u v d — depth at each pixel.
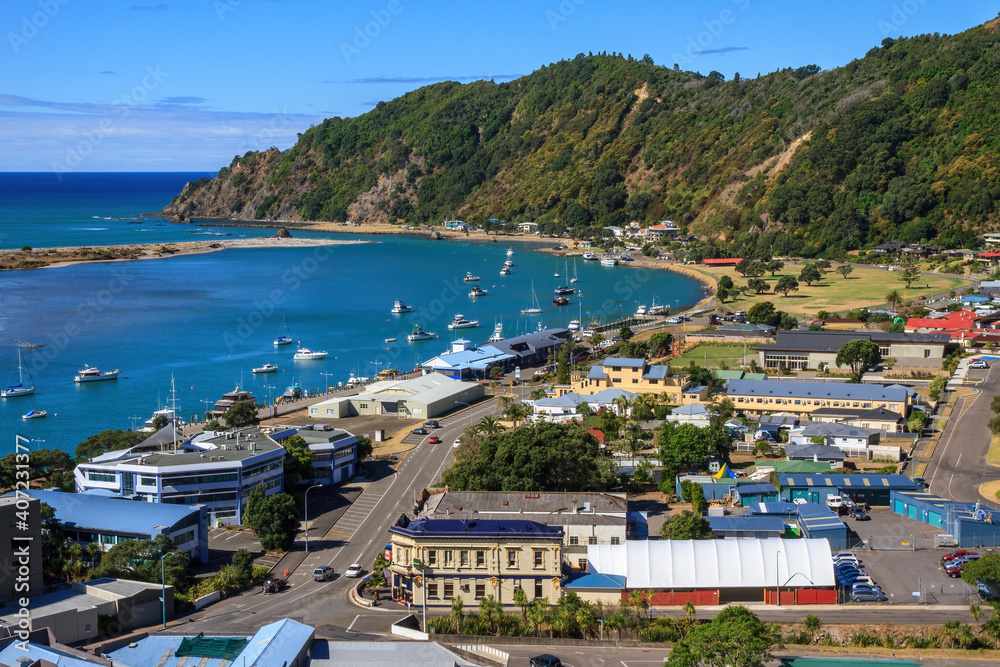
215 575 144.88
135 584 131.75
